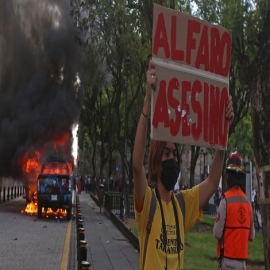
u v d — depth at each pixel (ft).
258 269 33.99
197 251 38.29
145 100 9.82
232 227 18.06
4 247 41.06
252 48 55.47
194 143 10.15
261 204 17.90
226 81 10.85
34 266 32.50
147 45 61.67
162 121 9.71
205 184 10.77
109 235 50.60
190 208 10.47
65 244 43.65
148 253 9.59
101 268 31.32
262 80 18.15
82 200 129.59
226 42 10.92
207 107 10.44
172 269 9.58
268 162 17.75
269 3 18.85
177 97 9.95
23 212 78.74
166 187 10.07
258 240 49.96
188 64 10.22
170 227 9.82
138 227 9.85
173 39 10.03
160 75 9.78
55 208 69.05
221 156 10.78
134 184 9.77
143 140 9.75
